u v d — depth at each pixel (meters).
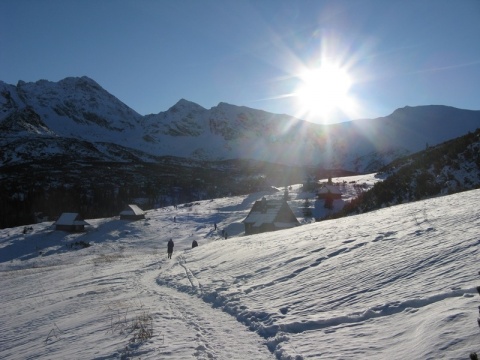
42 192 128.75
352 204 44.56
